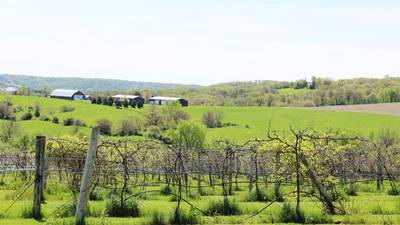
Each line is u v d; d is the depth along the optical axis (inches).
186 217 596.1
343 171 1001.5
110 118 4320.9
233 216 625.6
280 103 5674.2
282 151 732.7
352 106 4717.0
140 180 1123.9
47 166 831.7
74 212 613.0
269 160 1008.2
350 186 962.7
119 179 1019.9
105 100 5423.2
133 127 3841.0
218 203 652.1
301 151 703.1
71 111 4667.8
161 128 3956.7
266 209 669.3
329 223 597.9
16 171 1146.7
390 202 761.6
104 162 866.8
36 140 611.2
